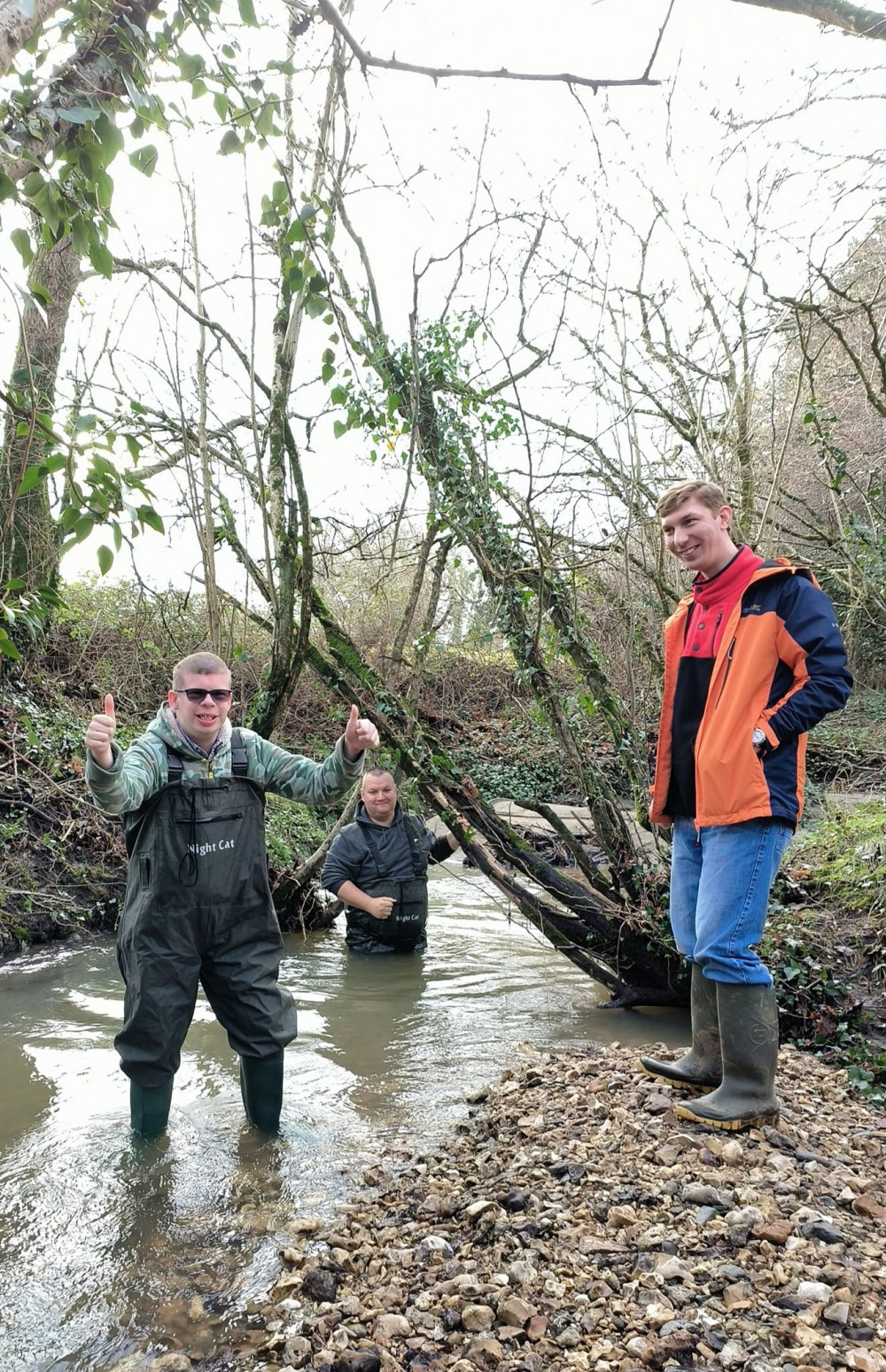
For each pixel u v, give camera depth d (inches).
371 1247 121.8
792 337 306.2
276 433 246.7
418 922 275.1
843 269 293.4
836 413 362.9
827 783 416.2
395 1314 104.7
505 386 234.1
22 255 102.5
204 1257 122.3
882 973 204.5
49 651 422.3
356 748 148.0
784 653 134.5
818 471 337.7
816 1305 99.2
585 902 228.1
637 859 226.4
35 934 279.3
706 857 140.3
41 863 302.8
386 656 276.8
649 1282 104.7
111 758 130.1
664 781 151.6
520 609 231.0
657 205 252.8
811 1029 198.5
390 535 351.6
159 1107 152.7
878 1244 111.8
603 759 245.1
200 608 461.4
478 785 246.4
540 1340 97.7
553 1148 141.8
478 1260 114.9
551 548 235.9
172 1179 142.9
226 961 153.1
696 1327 97.0
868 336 306.8
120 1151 151.4
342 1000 233.0
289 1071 187.9
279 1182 141.9
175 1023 148.9
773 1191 122.1
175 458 260.1
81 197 103.1
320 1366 97.7
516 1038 207.9
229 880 148.9
